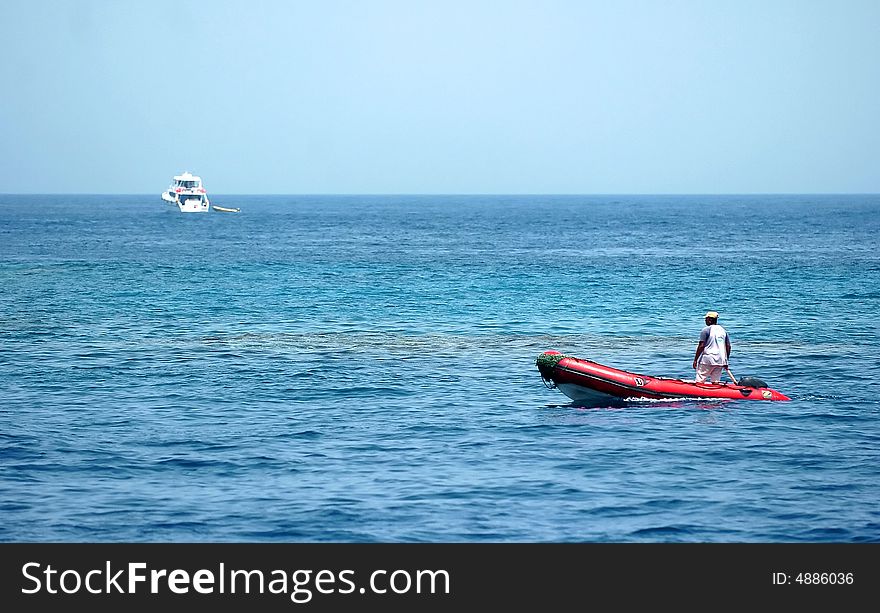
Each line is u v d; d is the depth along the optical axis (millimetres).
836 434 52250
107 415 56375
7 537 37219
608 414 57188
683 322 97938
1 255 194125
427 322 97562
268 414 56969
